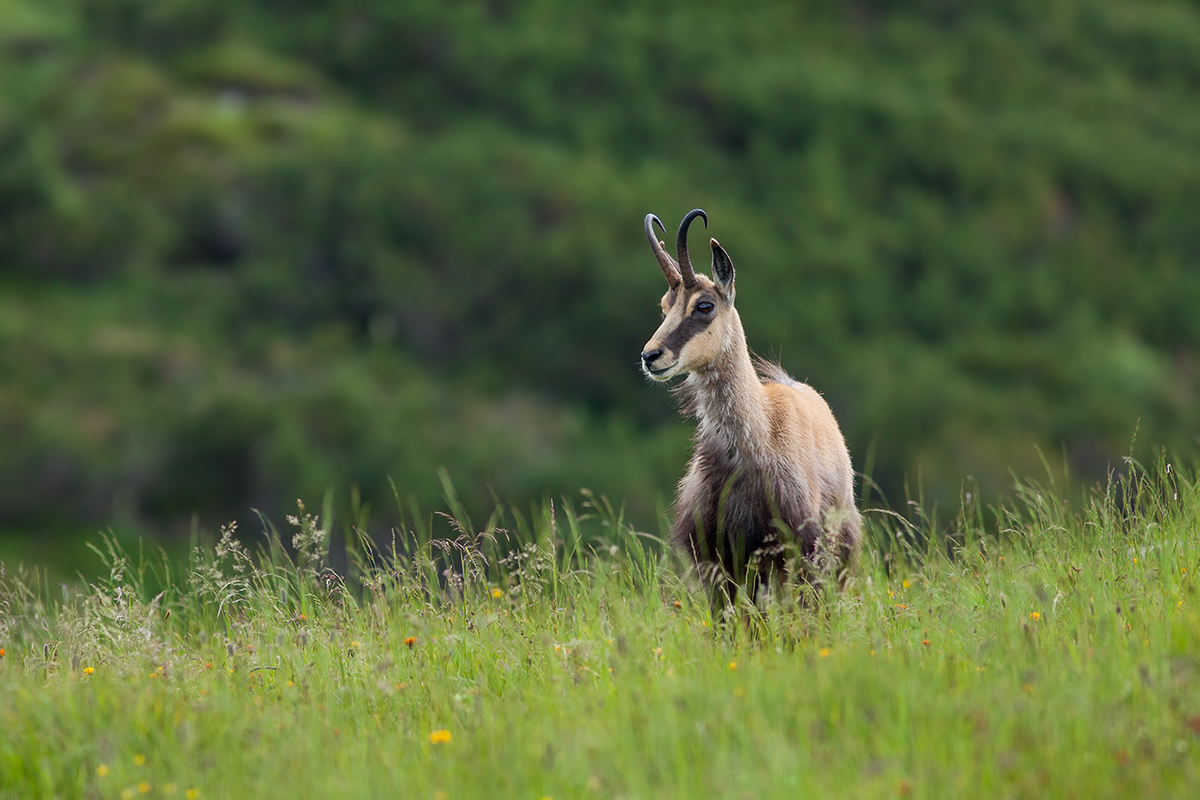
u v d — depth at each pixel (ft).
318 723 43.96
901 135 483.10
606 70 505.66
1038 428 329.52
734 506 57.82
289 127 435.94
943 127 487.20
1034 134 500.33
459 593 56.90
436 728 43.96
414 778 38.22
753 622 51.52
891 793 33.96
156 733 41.63
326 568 61.41
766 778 35.17
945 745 36.35
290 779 38.45
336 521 251.19
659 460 310.24
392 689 46.62
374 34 520.01
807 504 57.31
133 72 476.54
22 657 53.93
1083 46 583.58
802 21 568.00
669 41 522.47
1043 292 415.64
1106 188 470.80
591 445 316.60
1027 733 36.63
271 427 300.61
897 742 36.96
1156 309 426.51
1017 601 48.24
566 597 58.39
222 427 298.15
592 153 460.55
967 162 470.39
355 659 51.37
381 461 293.84
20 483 279.69
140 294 361.92
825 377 352.08
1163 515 56.08
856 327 384.27
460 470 294.66
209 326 353.31
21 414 300.20
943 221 447.42
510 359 366.22
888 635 47.24
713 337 57.57
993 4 593.42
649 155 467.11
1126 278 435.94
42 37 506.89
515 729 40.24
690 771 36.47
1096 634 44.52
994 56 561.84
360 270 381.19
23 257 377.91
